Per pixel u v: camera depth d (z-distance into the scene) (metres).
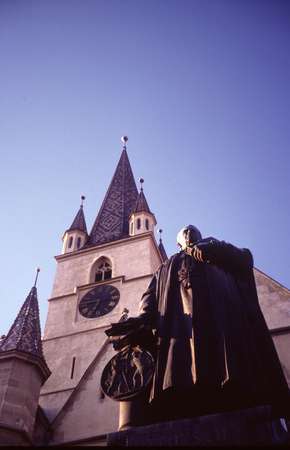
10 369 20.52
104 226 52.50
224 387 5.94
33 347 22.50
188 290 7.04
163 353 6.61
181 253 7.84
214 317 6.62
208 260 7.30
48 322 37.06
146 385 6.42
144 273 39.56
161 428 5.93
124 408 6.53
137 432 5.99
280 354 18.38
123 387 6.57
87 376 23.62
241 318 6.66
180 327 6.75
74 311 37.69
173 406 6.26
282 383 6.30
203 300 6.85
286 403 6.18
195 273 7.20
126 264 41.59
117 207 56.12
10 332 24.05
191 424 5.85
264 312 20.56
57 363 32.31
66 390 29.19
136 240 44.28
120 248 43.94
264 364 6.40
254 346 6.45
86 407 21.95
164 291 7.36
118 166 68.19
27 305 27.12
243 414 5.74
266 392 6.09
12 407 19.00
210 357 6.26
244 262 7.45
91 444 20.05
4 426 17.98
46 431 20.92
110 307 36.81
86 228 51.25
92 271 42.66
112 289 38.59
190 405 6.20
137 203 50.38
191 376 6.18
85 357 32.44
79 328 35.53
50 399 28.52
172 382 6.14
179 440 5.74
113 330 7.09
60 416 21.78
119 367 6.82
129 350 6.91
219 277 7.12
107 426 20.75
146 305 7.37
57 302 39.28
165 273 7.62
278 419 5.73
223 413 5.84
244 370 6.07
